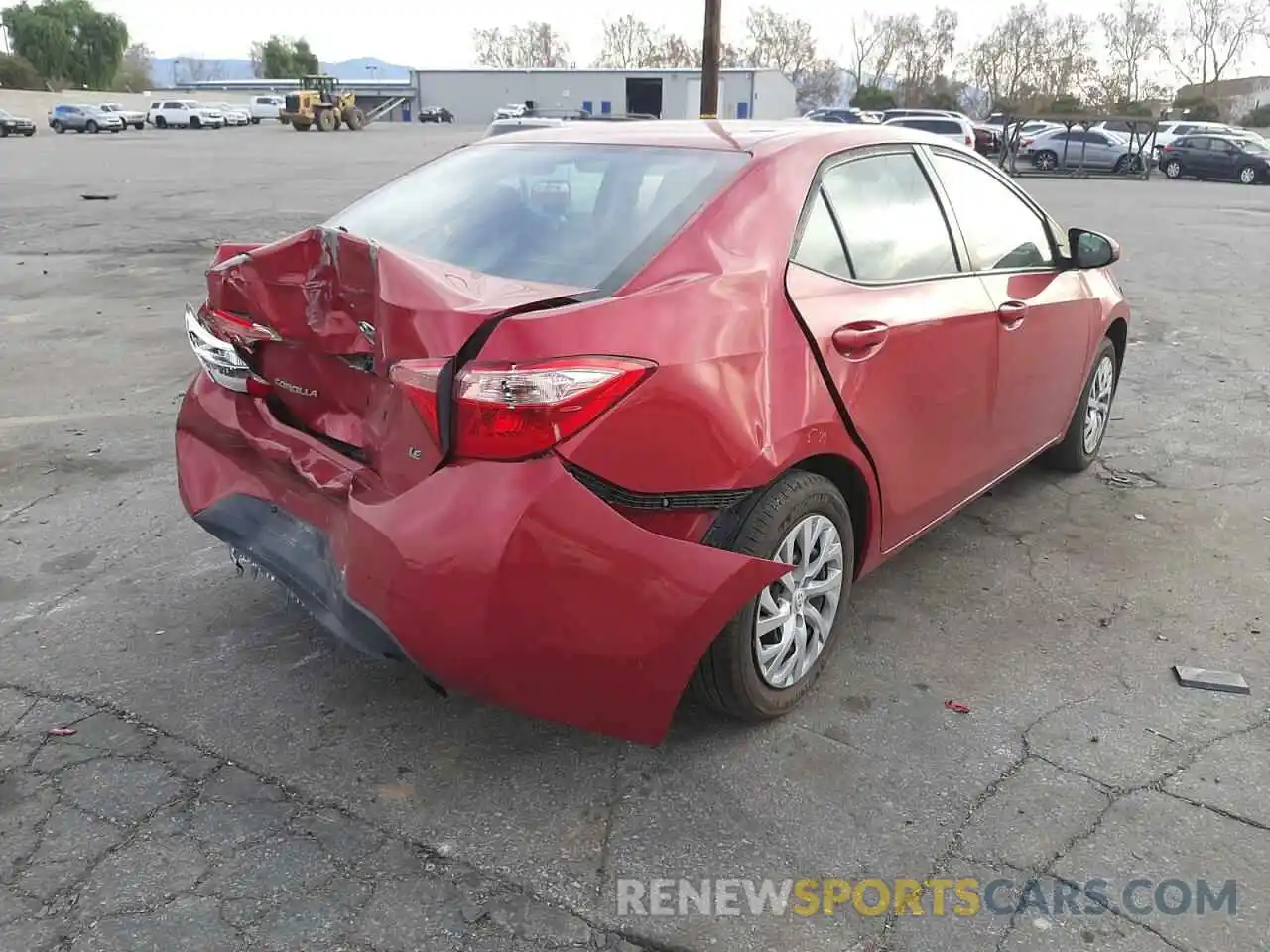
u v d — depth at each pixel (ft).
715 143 10.69
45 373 23.30
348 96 195.42
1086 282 15.44
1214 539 14.47
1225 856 8.37
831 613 10.39
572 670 8.17
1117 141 108.27
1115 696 10.63
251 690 10.61
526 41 415.64
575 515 7.87
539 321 7.85
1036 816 8.82
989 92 339.57
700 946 7.49
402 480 8.30
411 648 8.21
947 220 12.23
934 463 11.64
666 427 8.29
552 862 8.28
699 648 8.40
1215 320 30.35
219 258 11.15
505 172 11.19
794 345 9.37
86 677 10.80
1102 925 7.67
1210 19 299.38
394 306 8.17
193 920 7.64
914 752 9.68
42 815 8.73
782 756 9.60
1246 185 97.35
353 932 7.56
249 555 9.96
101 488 16.16
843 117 115.34
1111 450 18.29
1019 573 13.41
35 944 7.40
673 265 9.04
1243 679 10.89
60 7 306.96
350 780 9.24
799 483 9.43
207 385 11.18
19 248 44.09
